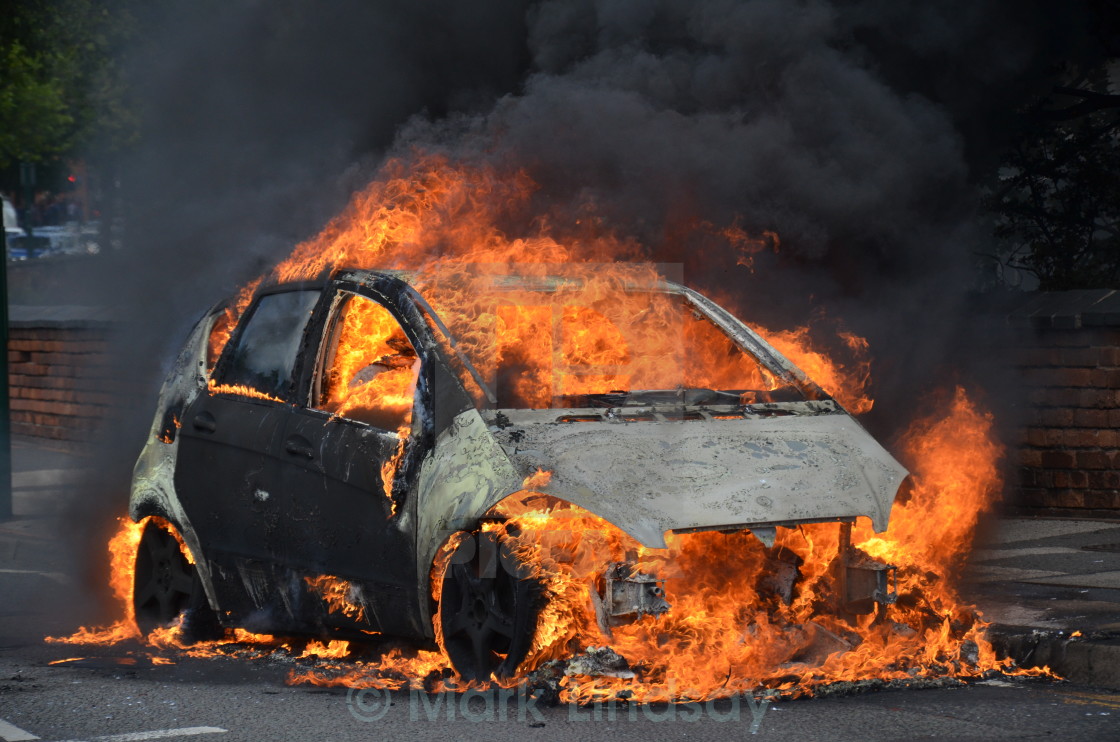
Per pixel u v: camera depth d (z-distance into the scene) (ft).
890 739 63.31
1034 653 80.33
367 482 74.95
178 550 89.15
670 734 63.67
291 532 79.56
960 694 72.79
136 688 75.00
